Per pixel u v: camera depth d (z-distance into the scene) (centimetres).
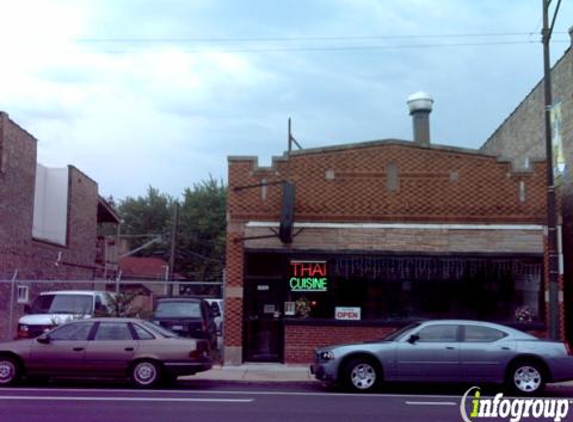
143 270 5341
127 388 1439
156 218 6656
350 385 1434
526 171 1908
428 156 1919
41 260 2847
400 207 1900
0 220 2430
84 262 3462
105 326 1465
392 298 1873
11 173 2533
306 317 1861
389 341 1461
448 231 1891
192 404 1201
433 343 1436
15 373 1438
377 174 1909
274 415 1088
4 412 1080
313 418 1063
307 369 1781
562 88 2200
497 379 1419
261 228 1883
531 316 1855
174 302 1962
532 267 1875
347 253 1875
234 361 1841
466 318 1858
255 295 1881
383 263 1877
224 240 5828
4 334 2459
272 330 1873
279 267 1888
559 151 1599
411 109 2292
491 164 1912
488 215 1895
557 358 1423
